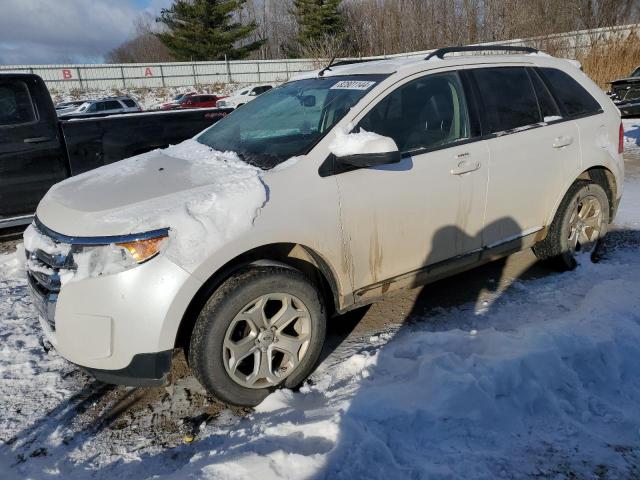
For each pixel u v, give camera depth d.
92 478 2.38
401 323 3.61
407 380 2.76
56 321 2.55
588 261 4.29
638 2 27.48
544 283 4.06
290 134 3.23
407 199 3.13
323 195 2.83
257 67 43.00
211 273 2.50
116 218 2.51
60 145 5.43
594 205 4.27
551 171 3.85
